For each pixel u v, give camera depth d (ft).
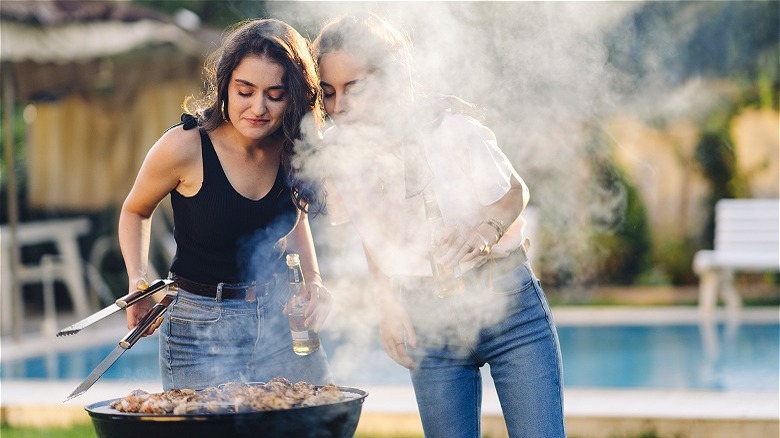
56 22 23.52
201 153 8.09
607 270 35.42
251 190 8.24
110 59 27.73
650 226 35.55
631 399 13.96
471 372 8.23
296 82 7.79
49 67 27.61
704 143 34.71
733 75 33.71
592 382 19.33
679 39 31.86
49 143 31.78
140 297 7.66
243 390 7.00
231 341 8.36
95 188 31.24
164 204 29.99
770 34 32.99
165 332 8.41
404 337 8.25
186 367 8.39
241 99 7.73
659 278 35.60
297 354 8.48
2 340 24.30
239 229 8.26
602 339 25.11
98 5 25.55
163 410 6.57
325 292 8.39
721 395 14.16
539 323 7.93
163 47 27.35
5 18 22.77
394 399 14.32
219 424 6.27
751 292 34.01
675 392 14.55
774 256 27.58
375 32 7.70
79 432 13.97
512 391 7.95
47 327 25.43
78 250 31.24
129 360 22.36
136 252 8.40
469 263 7.75
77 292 27.63
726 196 35.29
